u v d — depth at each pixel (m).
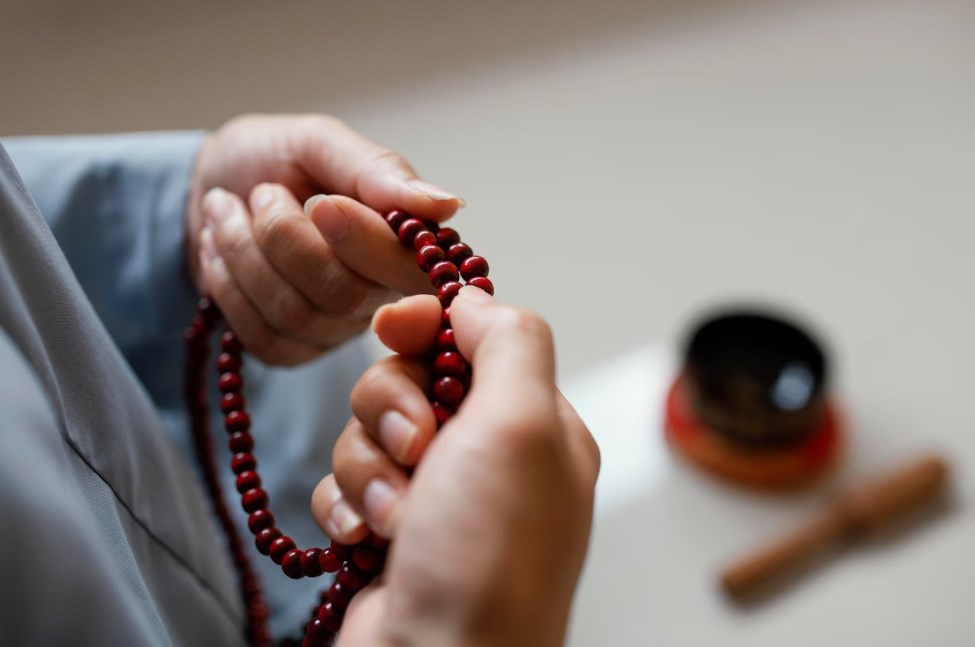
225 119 0.98
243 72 1.02
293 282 0.51
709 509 0.76
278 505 0.60
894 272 0.88
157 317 0.57
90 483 0.42
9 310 0.39
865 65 1.06
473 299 0.42
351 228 0.48
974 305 0.85
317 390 0.63
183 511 0.48
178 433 0.59
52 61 1.01
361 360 0.69
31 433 0.37
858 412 0.80
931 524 0.74
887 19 1.09
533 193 0.97
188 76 1.01
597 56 1.07
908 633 0.70
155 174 0.56
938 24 1.08
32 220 0.42
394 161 0.50
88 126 0.96
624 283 0.90
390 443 0.41
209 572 0.50
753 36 1.09
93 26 1.02
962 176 0.96
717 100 1.04
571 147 1.01
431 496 0.38
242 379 0.53
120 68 1.01
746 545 0.74
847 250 0.91
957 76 1.04
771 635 0.71
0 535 0.35
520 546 0.38
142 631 0.39
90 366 0.43
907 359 0.82
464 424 0.39
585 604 0.73
